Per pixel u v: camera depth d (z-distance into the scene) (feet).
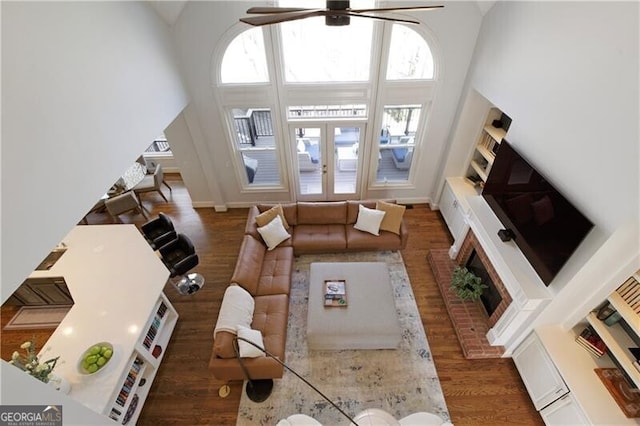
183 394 11.47
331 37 14.19
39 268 12.34
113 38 9.56
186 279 15.47
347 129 17.85
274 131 16.94
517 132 11.11
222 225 18.83
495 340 11.92
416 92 15.49
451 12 13.10
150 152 22.82
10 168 6.07
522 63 10.62
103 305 11.00
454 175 17.56
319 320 12.16
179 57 13.98
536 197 9.94
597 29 7.68
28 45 6.74
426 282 15.21
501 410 10.89
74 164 7.81
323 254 16.70
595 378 9.28
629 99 6.91
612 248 7.84
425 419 8.41
